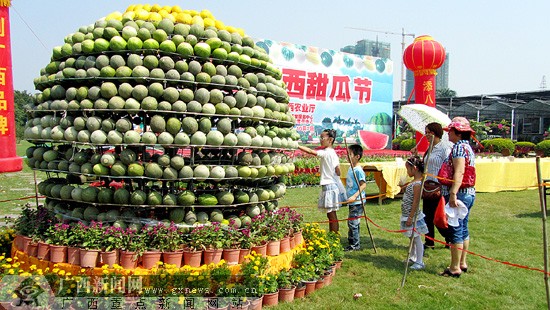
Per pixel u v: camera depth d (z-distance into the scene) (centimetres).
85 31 588
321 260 600
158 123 521
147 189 572
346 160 1616
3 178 1850
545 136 3772
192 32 566
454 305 520
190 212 547
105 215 545
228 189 585
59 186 584
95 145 537
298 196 1351
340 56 2212
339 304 516
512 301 534
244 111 566
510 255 720
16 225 609
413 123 817
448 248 770
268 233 566
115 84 541
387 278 608
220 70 563
